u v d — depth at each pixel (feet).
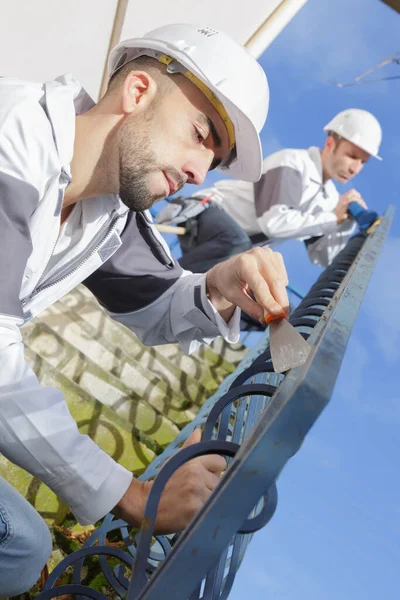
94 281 5.97
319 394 2.03
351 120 14.12
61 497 3.73
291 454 1.96
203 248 12.47
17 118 4.02
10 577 3.83
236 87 4.62
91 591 4.36
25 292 4.69
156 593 1.87
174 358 11.99
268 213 12.81
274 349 3.95
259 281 4.75
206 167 4.73
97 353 10.03
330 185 14.03
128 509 3.67
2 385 3.64
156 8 10.28
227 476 2.16
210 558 1.89
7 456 3.74
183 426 10.15
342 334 2.61
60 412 3.75
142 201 4.65
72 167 4.66
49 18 9.90
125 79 4.70
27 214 3.93
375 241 7.71
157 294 5.97
